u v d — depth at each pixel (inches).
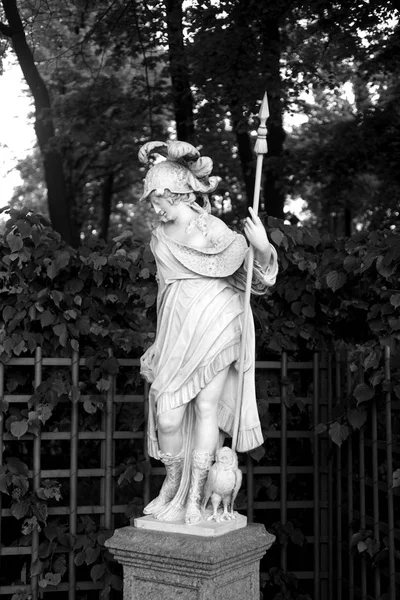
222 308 154.3
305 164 444.5
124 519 227.5
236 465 153.1
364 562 194.5
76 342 203.2
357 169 452.8
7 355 201.5
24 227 200.4
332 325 221.9
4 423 201.5
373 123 452.4
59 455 219.9
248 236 151.7
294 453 223.5
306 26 421.7
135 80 461.1
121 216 801.6
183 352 152.6
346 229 545.0
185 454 159.2
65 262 200.4
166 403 153.5
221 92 384.2
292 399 213.8
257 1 359.9
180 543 145.5
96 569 201.5
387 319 204.8
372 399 194.5
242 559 149.9
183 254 154.5
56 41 498.6
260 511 223.1
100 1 423.5
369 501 211.9
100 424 212.4
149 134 464.4
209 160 159.5
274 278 158.4
